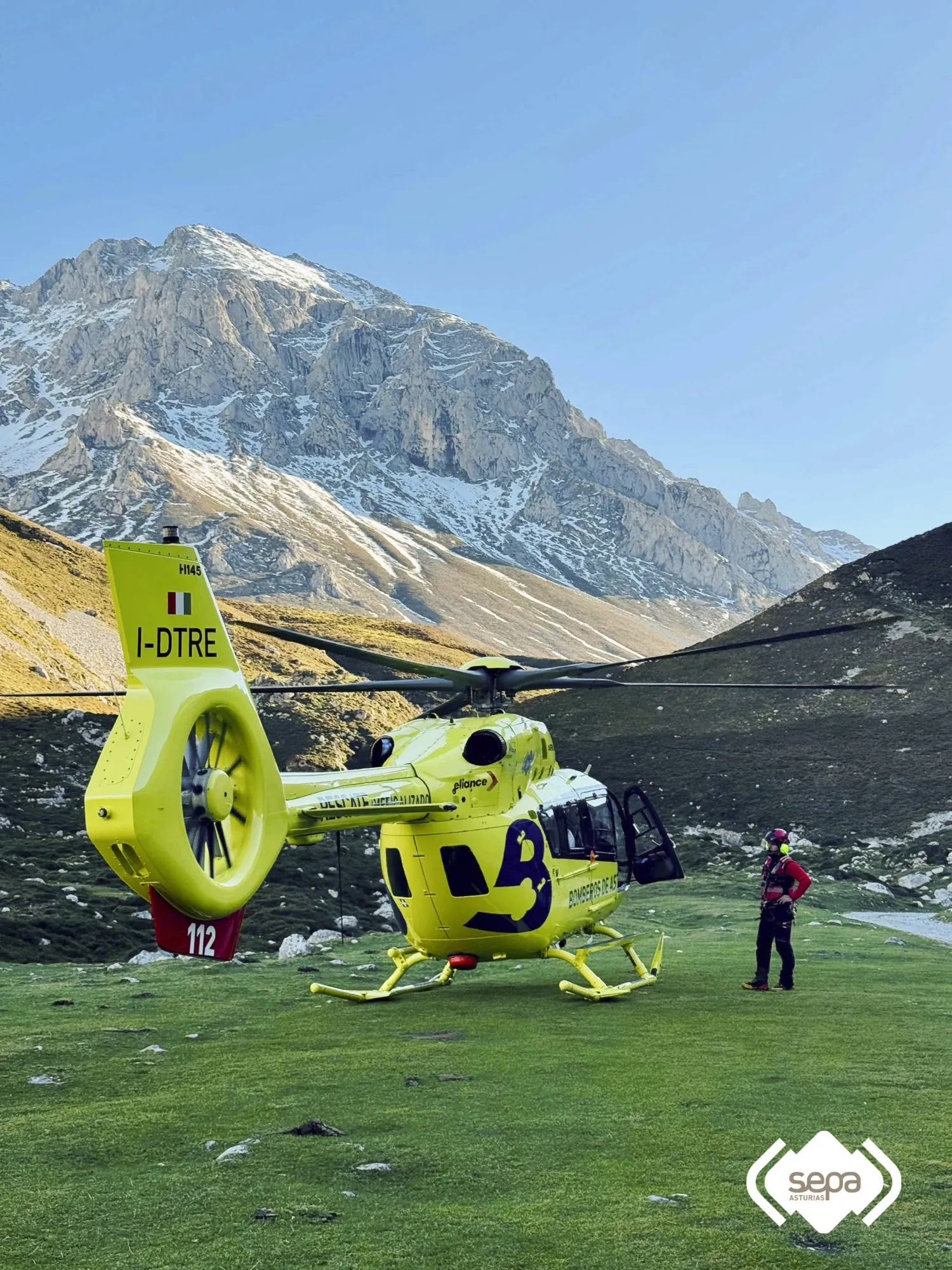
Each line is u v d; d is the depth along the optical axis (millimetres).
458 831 14711
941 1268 5836
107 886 41344
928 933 30391
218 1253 6062
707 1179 7211
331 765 91312
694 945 22500
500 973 18172
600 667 15094
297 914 36812
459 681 15484
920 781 67250
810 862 52000
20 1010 14617
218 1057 11344
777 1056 10883
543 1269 5824
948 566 106938
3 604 129500
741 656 99375
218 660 10867
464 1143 8023
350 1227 6441
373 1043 11898
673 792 72875
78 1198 7004
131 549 10234
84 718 82688
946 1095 9281
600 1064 10586
